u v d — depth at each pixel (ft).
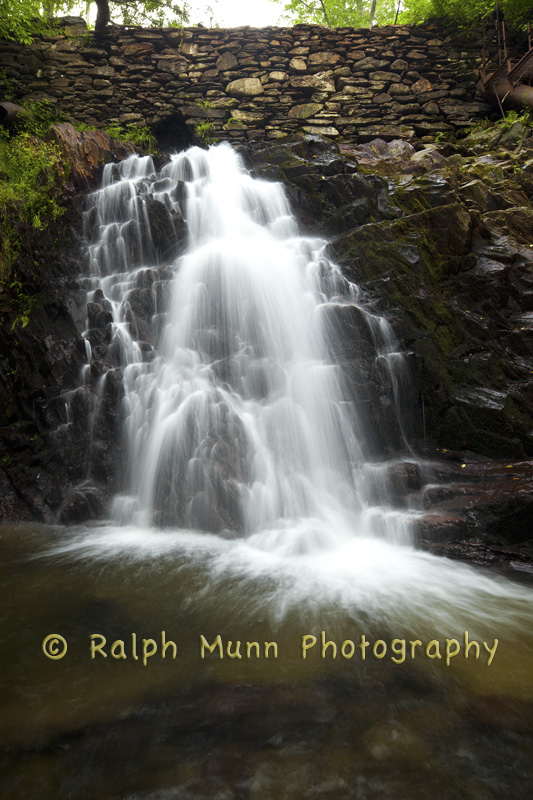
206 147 40.78
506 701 8.65
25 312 21.75
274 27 42.09
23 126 37.78
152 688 8.85
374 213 27.20
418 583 13.12
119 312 21.20
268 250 23.75
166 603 11.88
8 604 11.71
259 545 15.35
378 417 19.33
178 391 18.39
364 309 21.61
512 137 37.45
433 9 42.37
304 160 29.89
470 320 22.03
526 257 24.88
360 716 8.23
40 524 17.04
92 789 6.81
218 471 16.63
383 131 41.22
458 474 17.81
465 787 6.90
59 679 9.07
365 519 16.29
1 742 7.57
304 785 6.89
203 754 7.40
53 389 19.95
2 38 40.50
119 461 18.02
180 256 24.70
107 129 39.78
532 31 41.27
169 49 41.78
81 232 24.89
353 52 42.42
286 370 19.74
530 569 13.89
